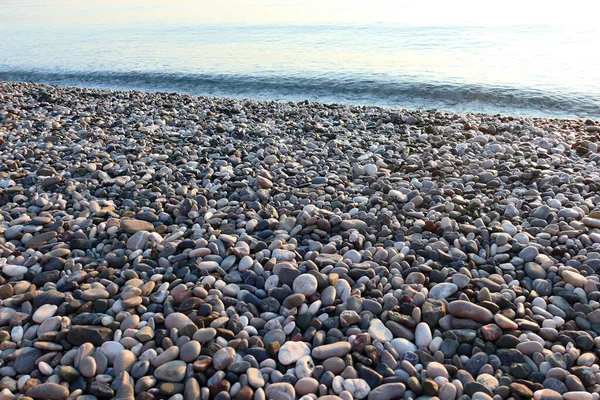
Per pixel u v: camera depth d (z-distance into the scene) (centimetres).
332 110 941
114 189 511
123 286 340
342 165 586
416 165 569
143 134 728
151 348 280
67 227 420
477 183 513
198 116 877
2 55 1862
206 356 272
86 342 280
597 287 324
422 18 2183
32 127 774
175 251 382
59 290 334
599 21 1902
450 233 398
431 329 298
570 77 1175
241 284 343
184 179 541
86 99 1056
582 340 279
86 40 2112
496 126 766
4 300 316
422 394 251
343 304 317
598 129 745
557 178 506
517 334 289
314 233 407
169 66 1531
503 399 248
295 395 253
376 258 370
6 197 485
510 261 367
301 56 1552
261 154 628
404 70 1312
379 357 275
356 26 2042
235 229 420
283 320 304
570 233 391
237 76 1359
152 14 2998
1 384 254
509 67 1288
